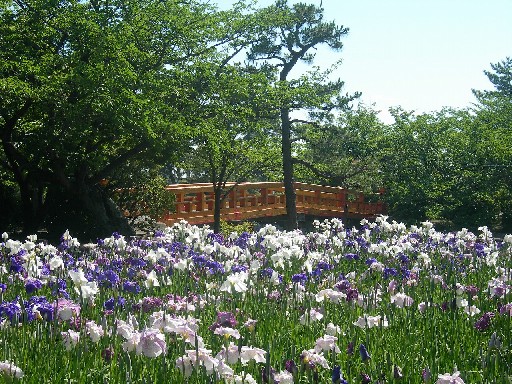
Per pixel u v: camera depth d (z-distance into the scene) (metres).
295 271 8.31
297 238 9.55
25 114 18.00
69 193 18.91
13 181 20.86
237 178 24.41
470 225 28.48
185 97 18.28
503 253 10.12
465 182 28.88
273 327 5.26
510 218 29.81
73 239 9.12
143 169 22.02
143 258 8.01
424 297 6.43
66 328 4.70
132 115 15.66
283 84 21.75
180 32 18.03
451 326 5.46
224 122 19.78
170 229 10.88
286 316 5.64
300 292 6.12
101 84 15.44
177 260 7.37
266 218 31.81
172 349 3.98
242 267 6.75
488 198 29.11
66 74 15.80
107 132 18.06
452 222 29.66
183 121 17.58
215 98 19.02
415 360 4.55
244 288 5.27
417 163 29.55
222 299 5.95
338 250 9.91
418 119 30.53
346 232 11.89
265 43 27.56
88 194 18.62
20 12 17.12
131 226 20.36
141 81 16.55
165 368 3.65
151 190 21.17
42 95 15.51
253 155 21.75
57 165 17.73
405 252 9.54
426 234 11.73
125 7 17.78
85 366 3.96
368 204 33.03
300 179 36.25
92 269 7.10
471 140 29.80
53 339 4.16
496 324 5.53
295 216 27.89
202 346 3.63
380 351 4.62
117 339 4.14
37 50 17.03
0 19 16.34
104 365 3.98
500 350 4.46
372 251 9.38
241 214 27.11
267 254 8.62
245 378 3.49
